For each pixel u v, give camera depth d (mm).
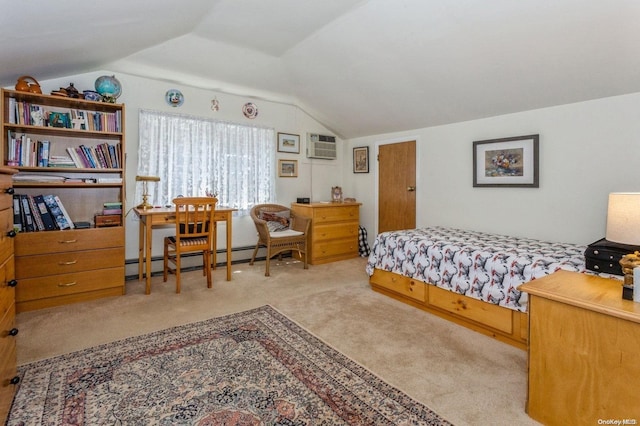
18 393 1683
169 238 3525
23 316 2648
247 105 4449
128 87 3635
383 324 2551
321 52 3467
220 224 4316
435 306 2750
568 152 2980
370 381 1813
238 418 1521
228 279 3666
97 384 1770
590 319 1348
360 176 5215
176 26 2904
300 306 2906
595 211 2842
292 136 4906
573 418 1405
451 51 2805
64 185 2984
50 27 2043
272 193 4695
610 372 1304
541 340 1492
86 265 2996
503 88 3031
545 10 2188
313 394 1696
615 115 2707
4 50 2164
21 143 2869
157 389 1729
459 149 3859
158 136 3799
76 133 3189
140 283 3566
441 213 4078
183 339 2271
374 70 3451
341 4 2672
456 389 1751
